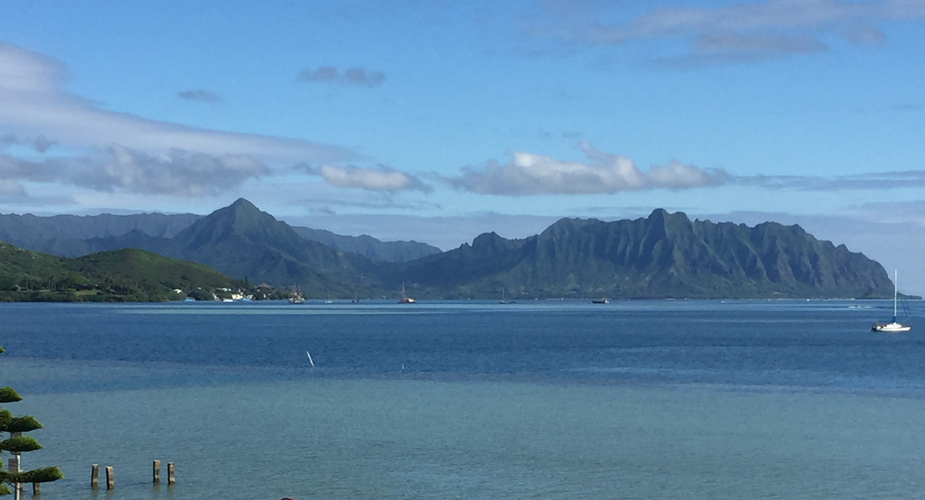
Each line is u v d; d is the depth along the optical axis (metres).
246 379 95.38
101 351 139.12
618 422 66.88
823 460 54.28
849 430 63.91
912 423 66.81
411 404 75.69
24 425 36.94
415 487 47.56
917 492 47.09
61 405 73.88
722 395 82.56
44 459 53.19
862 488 47.97
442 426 64.81
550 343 168.50
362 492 46.41
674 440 60.06
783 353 142.00
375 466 51.81
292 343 164.50
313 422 66.19
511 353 139.50
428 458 54.12
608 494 46.69
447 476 49.94
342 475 49.78
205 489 46.75
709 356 134.25
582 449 57.00
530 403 76.69
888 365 118.06
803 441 59.78
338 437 60.31
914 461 53.97
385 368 110.62
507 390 85.94
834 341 181.38
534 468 51.91
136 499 44.91
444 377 98.62
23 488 46.53
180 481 48.34
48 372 102.12
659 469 51.88
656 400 79.00
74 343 159.62
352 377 98.25
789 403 77.19
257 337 185.50
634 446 58.06
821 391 86.19
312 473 50.31
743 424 66.12
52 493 45.91
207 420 66.62
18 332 198.88
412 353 138.62
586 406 74.88
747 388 88.44
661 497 46.19
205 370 105.94
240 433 61.47
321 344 162.12
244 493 46.06
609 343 169.62
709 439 60.47
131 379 94.69
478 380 95.44
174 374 100.50
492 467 52.12
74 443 57.78
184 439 59.25
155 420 66.50
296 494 46.09
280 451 55.78
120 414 69.12
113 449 56.00
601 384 91.69
